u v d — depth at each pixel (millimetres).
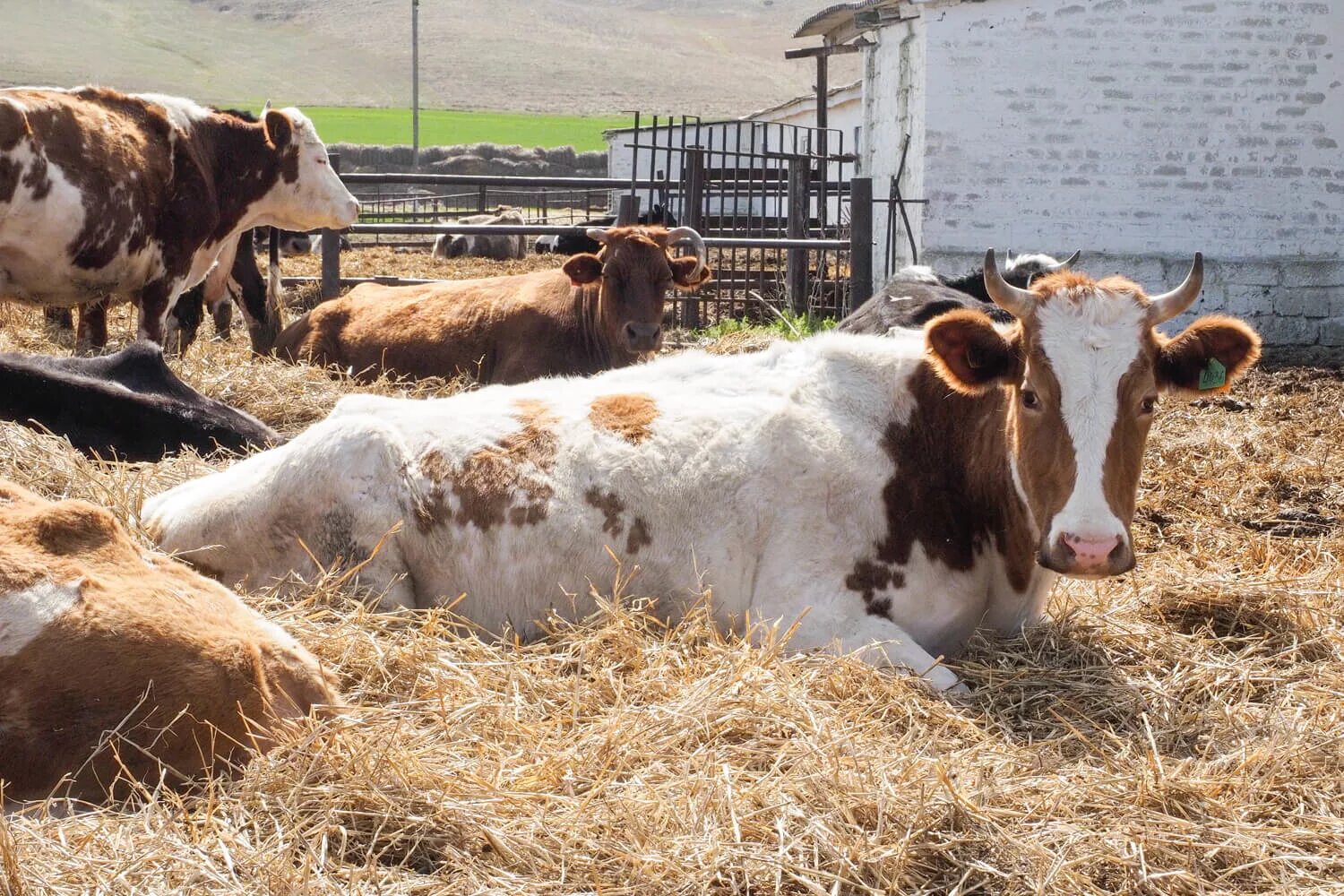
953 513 4660
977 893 3174
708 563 4660
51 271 8883
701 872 3109
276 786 3262
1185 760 3789
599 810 3346
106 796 3164
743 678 3992
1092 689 4336
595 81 138875
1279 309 16156
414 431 4785
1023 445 4301
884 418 4785
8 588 3135
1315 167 16062
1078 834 3330
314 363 9836
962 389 4434
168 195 9523
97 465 5836
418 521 4668
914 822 3314
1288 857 3268
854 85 26609
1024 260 10383
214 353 10141
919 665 4375
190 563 4797
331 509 4656
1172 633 4871
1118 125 15938
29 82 109938
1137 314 4203
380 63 137125
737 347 11258
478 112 110625
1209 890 3182
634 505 4695
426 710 3836
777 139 33219
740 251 20359
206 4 158125
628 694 4098
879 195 18125
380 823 3213
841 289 16906
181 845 3000
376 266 21531
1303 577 5438
